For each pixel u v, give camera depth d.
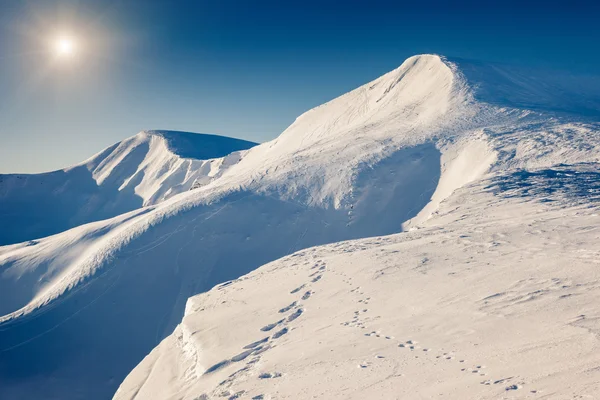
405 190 54.41
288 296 15.75
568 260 12.28
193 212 58.66
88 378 39.75
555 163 41.22
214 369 11.91
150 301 47.34
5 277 67.06
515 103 77.44
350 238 50.09
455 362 8.07
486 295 11.04
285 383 9.28
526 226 18.38
